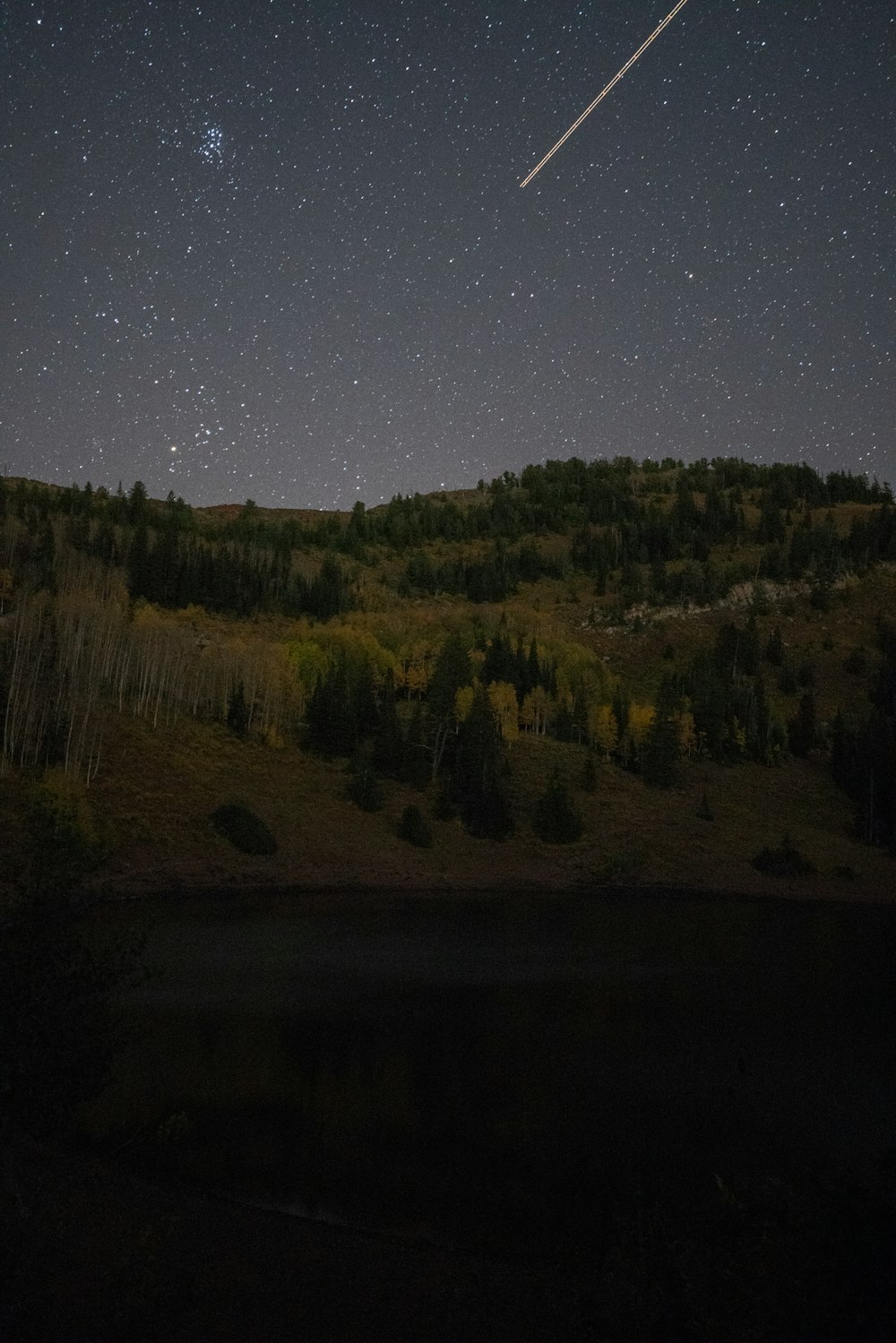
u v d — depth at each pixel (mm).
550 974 42625
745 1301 6391
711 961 46625
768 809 107062
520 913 64188
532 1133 20922
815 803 111312
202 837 76250
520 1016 33625
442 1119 21641
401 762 102875
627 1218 7973
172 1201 14820
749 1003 36219
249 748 98125
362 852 81375
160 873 67562
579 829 92000
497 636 139375
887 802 106875
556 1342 10375
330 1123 20969
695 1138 20891
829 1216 6531
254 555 185875
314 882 71688
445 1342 10297
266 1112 21578
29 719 79312
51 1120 9180
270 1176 17438
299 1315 10891
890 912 72250
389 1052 28047
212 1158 18281
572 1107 22938
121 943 10398
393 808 93500
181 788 83938
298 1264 12586
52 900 9836
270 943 48969
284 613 161250
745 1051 28844
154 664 102312
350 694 110375
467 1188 17484
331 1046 28500
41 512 174500
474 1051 28406
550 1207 16766
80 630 95062
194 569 155000
